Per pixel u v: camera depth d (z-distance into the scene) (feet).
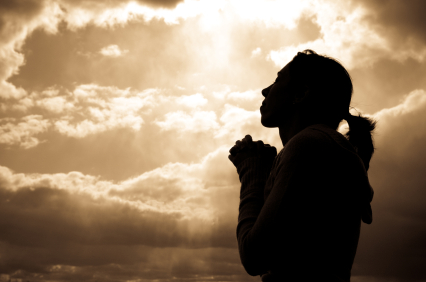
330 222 3.12
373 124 4.18
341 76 3.97
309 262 3.06
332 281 3.02
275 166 3.61
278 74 4.26
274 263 3.14
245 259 3.24
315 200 3.11
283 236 3.06
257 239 3.12
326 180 3.16
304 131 3.45
